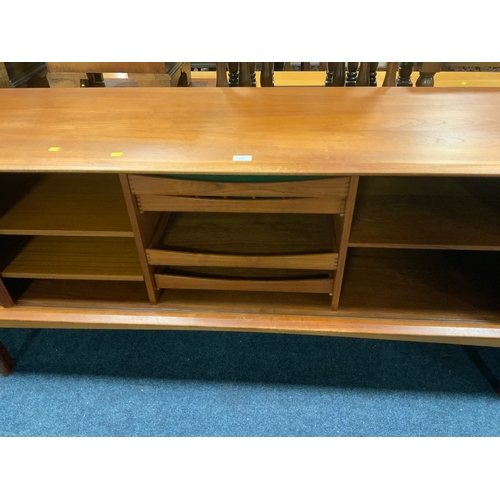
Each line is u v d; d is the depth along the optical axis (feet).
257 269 3.57
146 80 4.77
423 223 3.27
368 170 2.58
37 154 2.85
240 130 3.16
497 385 3.59
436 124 3.21
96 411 3.55
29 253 3.62
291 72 5.98
